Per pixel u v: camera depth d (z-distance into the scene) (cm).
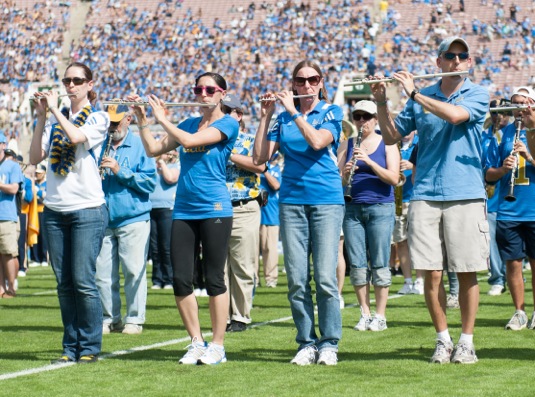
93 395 1195
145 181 1864
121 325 1931
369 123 1870
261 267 4041
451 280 2280
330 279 1416
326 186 1409
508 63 8631
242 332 1864
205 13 10006
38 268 4144
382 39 9244
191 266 1451
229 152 1443
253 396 1170
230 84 9038
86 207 1427
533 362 1420
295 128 1426
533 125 1670
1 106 8700
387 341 1697
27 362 1497
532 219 1822
